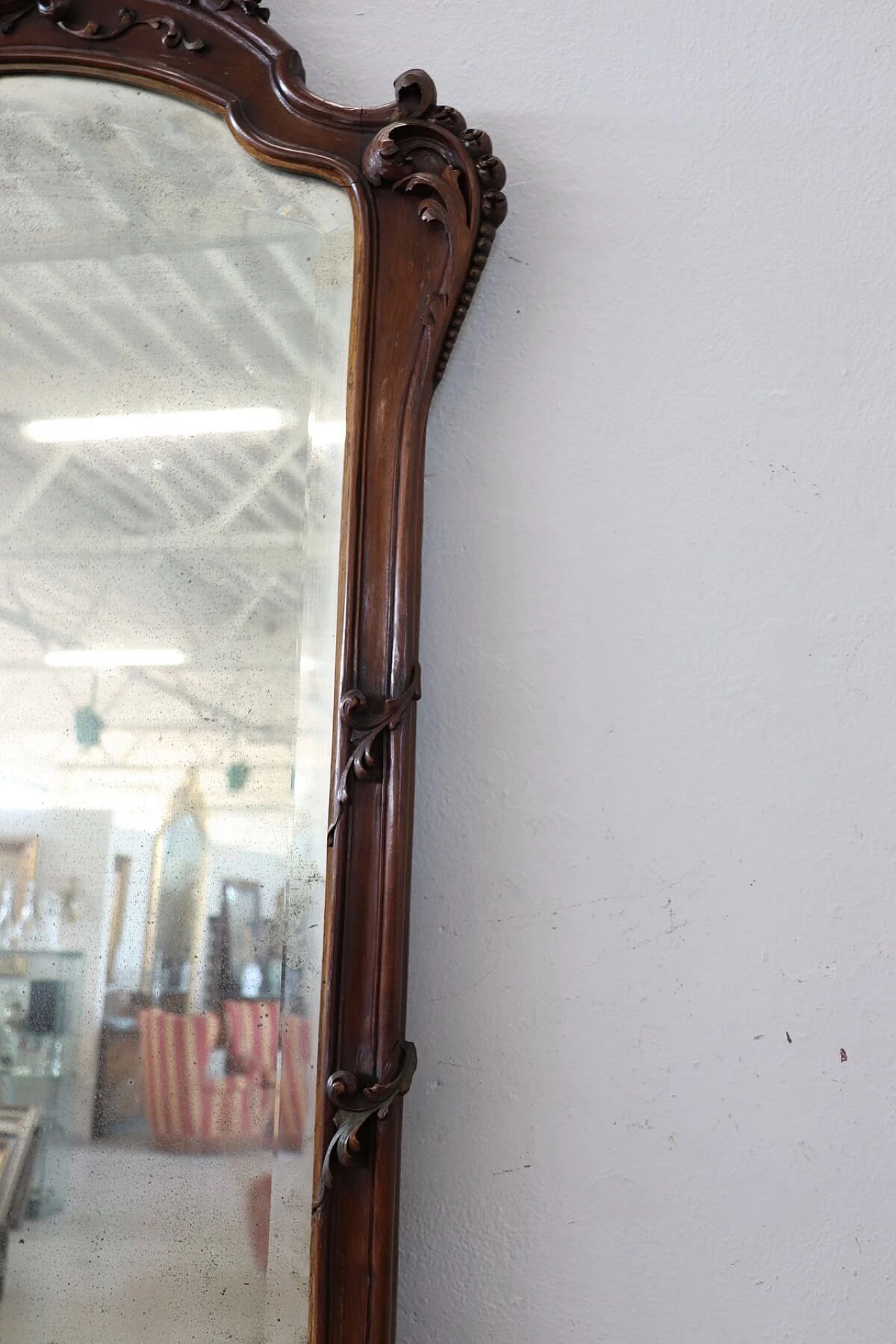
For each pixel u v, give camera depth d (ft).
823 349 2.58
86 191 2.62
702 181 2.66
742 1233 2.24
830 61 2.71
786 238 2.63
